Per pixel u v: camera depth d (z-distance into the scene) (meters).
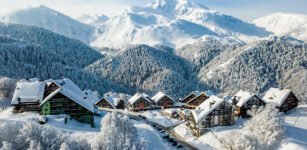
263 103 66.56
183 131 55.78
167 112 74.06
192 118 54.81
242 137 38.41
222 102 54.31
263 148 39.22
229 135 40.81
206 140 48.62
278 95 71.88
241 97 67.81
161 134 55.53
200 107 57.38
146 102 86.56
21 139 27.77
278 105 67.62
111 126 31.39
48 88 64.44
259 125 43.06
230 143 39.59
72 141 28.62
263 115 43.69
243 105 64.31
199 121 51.81
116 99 91.69
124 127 34.84
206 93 82.69
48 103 53.47
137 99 84.88
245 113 64.38
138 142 31.06
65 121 49.78
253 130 44.38
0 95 76.31
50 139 28.36
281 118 43.62
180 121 67.44
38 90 61.06
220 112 54.31
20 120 47.34
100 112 74.94
